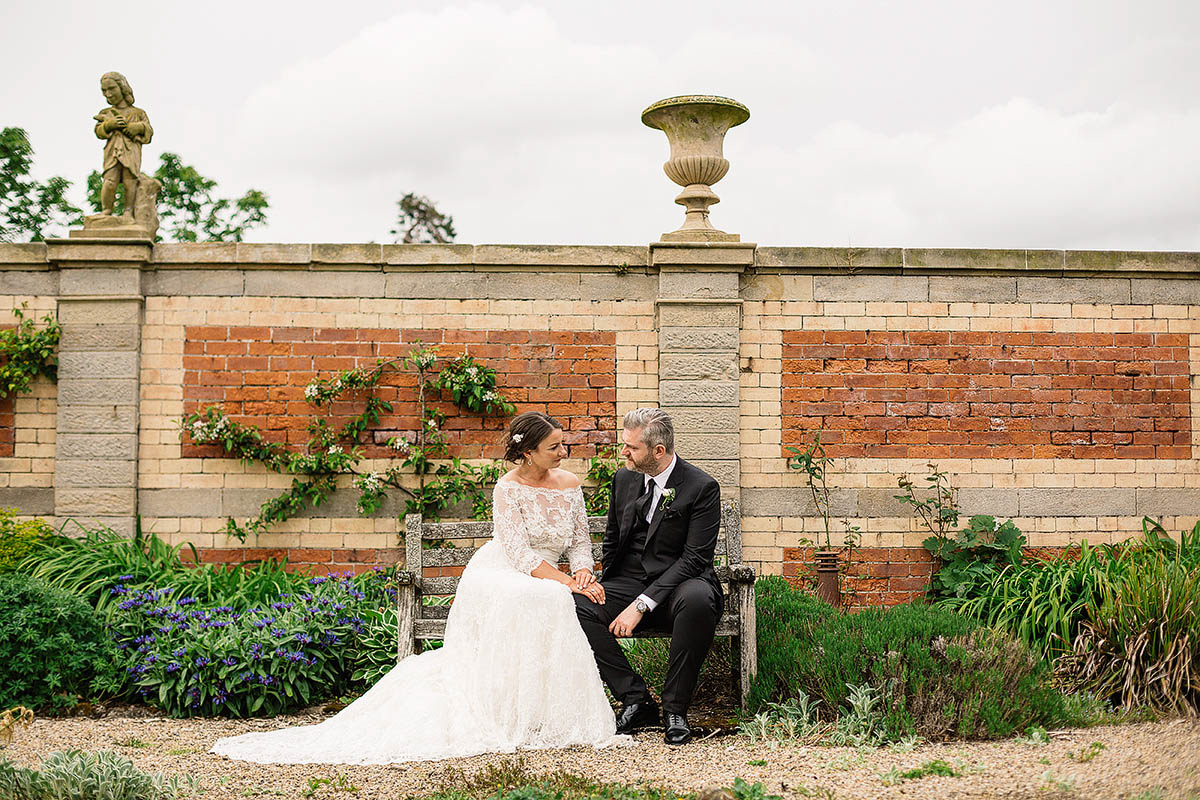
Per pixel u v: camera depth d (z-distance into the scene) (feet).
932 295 27.37
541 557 18.67
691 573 18.12
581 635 17.31
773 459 26.99
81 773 13.21
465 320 27.17
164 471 26.73
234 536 26.66
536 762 15.62
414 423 27.02
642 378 27.17
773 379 27.09
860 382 27.14
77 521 26.37
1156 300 27.68
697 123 27.40
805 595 23.00
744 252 26.84
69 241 26.61
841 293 27.27
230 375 26.91
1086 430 27.37
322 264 27.02
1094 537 27.17
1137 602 19.44
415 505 26.71
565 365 27.17
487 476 26.81
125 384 26.63
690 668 17.16
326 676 21.18
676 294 26.96
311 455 26.63
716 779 14.48
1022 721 17.12
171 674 20.20
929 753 15.70
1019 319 27.43
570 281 27.27
